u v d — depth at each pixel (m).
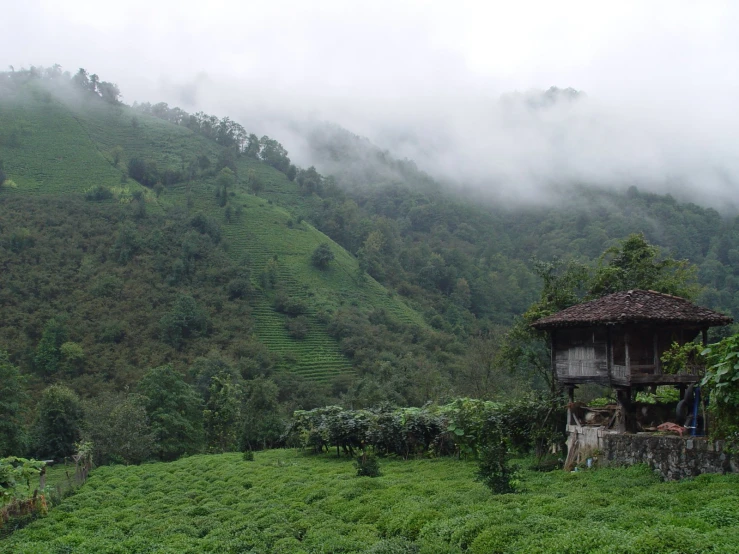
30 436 46.78
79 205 93.56
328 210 129.50
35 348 63.09
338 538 14.41
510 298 115.00
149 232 89.81
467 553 12.08
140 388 49.12
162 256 84.25
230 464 33.31
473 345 53.38
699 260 108.88
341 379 66.62
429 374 50.97
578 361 22.53
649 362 20.78
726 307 77.50
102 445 39.25
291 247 101.38
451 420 26.67
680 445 17.02
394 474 24.25
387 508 17.08
